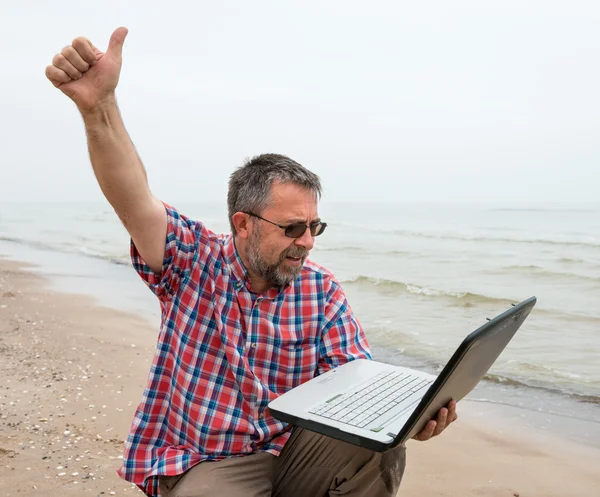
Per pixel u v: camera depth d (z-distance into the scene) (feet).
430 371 22.13
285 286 7.73
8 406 16.05
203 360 7.43
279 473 7.91
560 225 132.16
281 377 7.70
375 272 55.31
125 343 24.61
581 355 24.41
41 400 16.71
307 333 7.79
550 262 61.41
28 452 12.97
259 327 7.54
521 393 19.51
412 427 6.07
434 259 65.77
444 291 42.16
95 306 33.71
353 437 6.35
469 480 13.08
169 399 7.58
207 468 7.21
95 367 20.58
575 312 34.42
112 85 6.42
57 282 44.37
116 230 120.47
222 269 7.56
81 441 13.78
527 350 25.39
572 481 13.10
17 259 62.90
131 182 6.79
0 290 38.70
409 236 98.68
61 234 107.65
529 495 12.39
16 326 27.09
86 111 6.40
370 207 294.25
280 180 7.20
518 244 82.38
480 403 18.56
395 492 8.00
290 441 7.90
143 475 7.45
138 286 42.91
